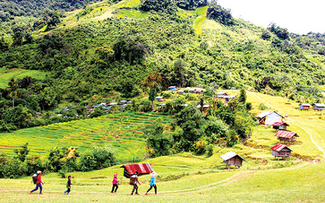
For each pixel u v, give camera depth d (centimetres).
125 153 8112
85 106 15825
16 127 11906
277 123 8619
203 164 6109
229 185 3394
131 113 12662
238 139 7919
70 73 19788
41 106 15862
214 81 19588
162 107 12850
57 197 2641
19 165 6412
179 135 8506
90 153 6819
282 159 5547
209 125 8538
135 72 18712
